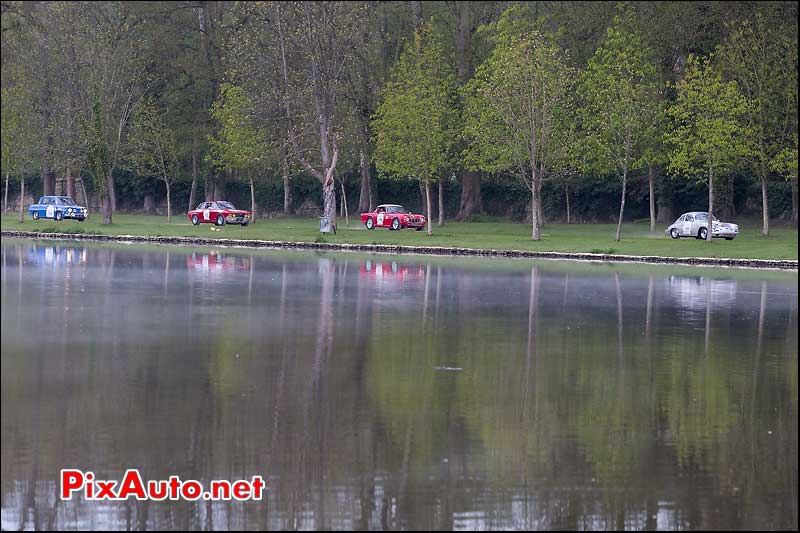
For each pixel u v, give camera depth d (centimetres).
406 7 16100
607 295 7094
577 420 3372
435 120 13738
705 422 3369
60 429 3186
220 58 16988
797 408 3578
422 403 3562
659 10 13738
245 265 9419
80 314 5766
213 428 3203
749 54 12650
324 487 2712
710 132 11919
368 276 8400
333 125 14600
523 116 12562
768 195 15475
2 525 2491
